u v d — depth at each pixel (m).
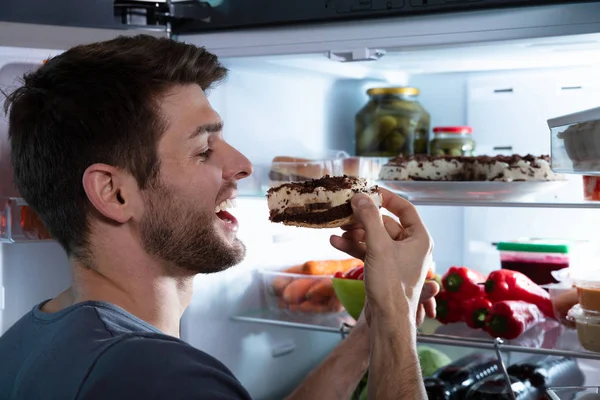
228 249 1.04
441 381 1.65
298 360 1.98
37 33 1.44
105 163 0.96
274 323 1.69
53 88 0.98
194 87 1.01
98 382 0.79
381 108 1.82
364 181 1.18
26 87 1.01
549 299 1.53
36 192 1.01
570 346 1.40
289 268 1.80
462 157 1.53
